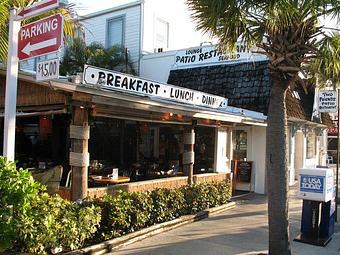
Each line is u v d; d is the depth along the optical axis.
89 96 6.96
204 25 6.61
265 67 14.90
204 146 13.10
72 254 6.00
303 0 5.72
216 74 16.02
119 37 18.31
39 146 11.94
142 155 14.39
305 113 16.86
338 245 7.73
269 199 6.37
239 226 8.84
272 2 5.66
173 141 14.12
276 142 6.34
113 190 8.34
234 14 6.09
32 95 7.77
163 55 17.58
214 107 11.80
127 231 7.42
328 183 7.95
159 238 7.65
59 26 5.09
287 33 6.28
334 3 5.93
